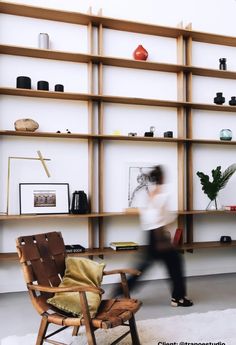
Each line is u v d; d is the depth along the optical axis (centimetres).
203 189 430
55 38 397
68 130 389
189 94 434
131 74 427
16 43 382
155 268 429
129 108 425
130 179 422
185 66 416
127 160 423
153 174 327
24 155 382
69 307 208
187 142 440
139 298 351
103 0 416
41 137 389
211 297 354
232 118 472
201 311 311
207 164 458
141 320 286
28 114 385
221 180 425
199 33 427
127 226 421
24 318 298
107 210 412
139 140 425
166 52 443
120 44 423
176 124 446
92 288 191
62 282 232
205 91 458
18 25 383
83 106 406
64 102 399
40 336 210
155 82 437
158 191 323
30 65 387
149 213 322
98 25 407
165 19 440
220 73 445
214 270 457
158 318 290
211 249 457
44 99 391
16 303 338
